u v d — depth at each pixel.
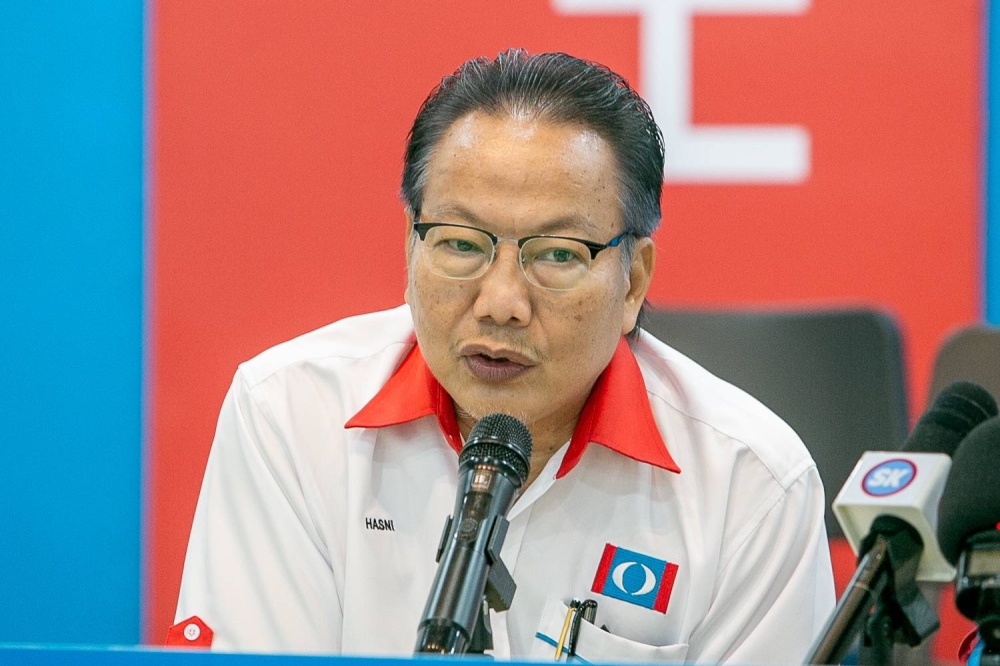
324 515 5.31
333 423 5.44
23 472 10.60
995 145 10.34
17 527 10.60
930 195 10.28
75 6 10.47
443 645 3.28
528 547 5.22
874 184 10.29
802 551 5.36
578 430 5.25
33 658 3.24
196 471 10.49
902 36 10.21
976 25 10.17
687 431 5.46
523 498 5.19
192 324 10.48
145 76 10.39
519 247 4.61
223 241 10.45
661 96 10.27
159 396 10.47
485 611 3.59
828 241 10.30
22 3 10.46
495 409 4.78
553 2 10.26
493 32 10.33
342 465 5.36
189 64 10.38
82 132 10.52
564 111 4.68
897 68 10.23
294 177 10.45
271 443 5.37
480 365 4.72
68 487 10.62
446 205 4.65
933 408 3.67
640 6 10.23
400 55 10.38
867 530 3.41
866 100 10.24
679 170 10.33
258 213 10.45
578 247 4.62
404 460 5.32
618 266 4.80
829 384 8.07
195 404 10.48
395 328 5.70
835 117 10.26
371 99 10.41
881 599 3.33
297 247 10.45
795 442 5.48
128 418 10.63
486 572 3.48
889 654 3.38
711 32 10.24
